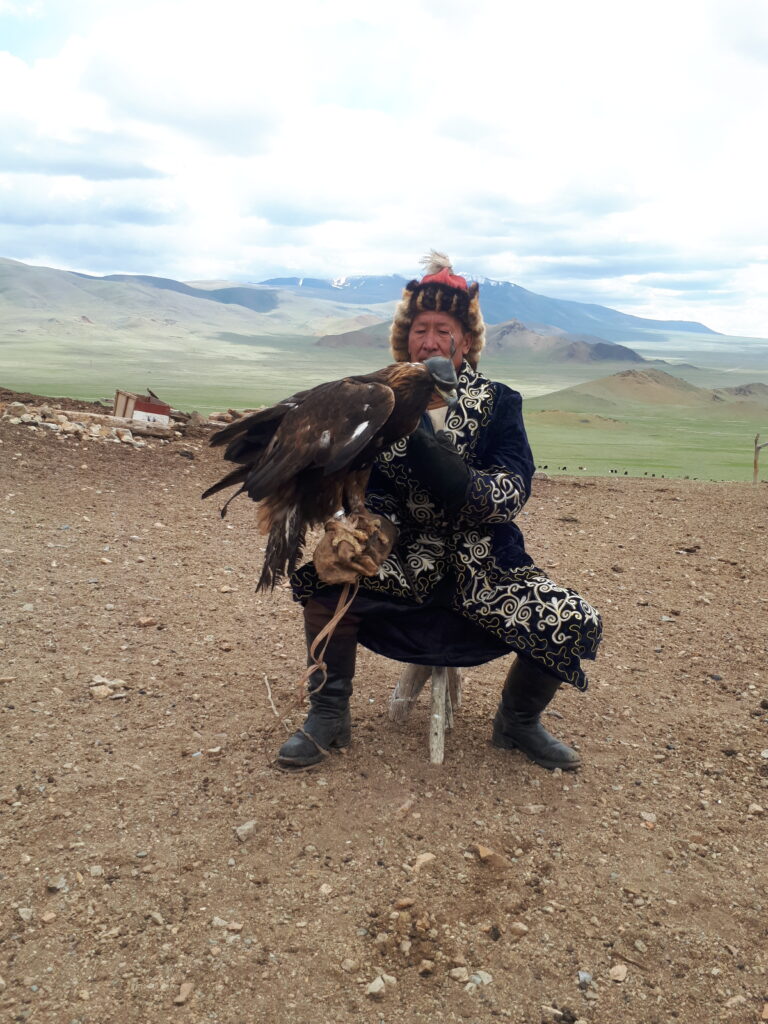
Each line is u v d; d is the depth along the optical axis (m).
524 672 2.75
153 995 1.89
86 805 2.51
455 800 2.63
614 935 2.12
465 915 2.16
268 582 2.38
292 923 2.10
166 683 3.33
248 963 1.98
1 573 4.33
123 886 2.19
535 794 2.70
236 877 2.25
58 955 1.98
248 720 3.06
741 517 7.48
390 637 2.73
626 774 2.86
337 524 2.33
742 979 2.02
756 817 2.64
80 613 3.94
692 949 2.10
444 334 2.61
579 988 1.97
